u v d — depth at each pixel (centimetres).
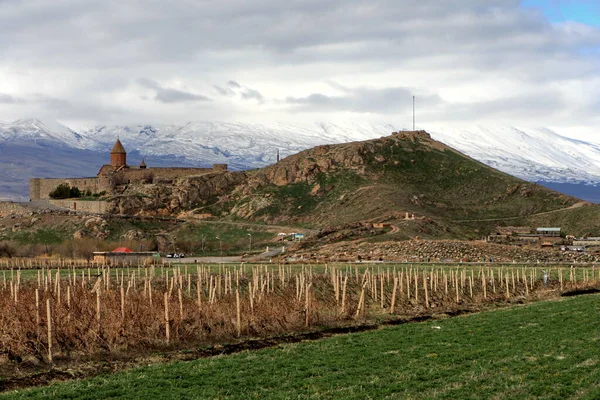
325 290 10312
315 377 5028
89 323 6462
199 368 5400
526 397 4353
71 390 4741
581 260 18288
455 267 14900
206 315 7144
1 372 5450
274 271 13138
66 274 12450
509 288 11894
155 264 15975
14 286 8481
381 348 6116
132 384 4903
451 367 5225
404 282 11250
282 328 7362
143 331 6606
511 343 6175
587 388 4547
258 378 5028
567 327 7062
